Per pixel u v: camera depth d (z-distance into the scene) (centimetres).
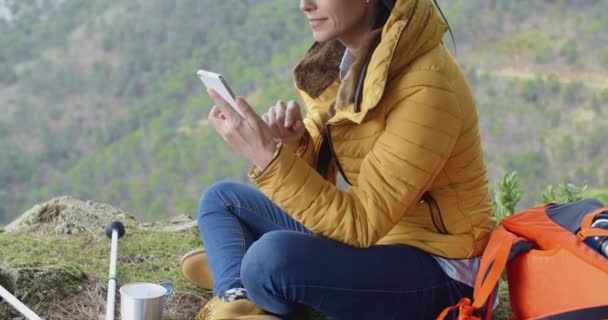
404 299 176
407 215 180
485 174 181
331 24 173
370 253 174
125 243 273
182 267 218
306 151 197
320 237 175
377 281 173
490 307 176
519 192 289
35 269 221
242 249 202
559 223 175
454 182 175
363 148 175
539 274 167
